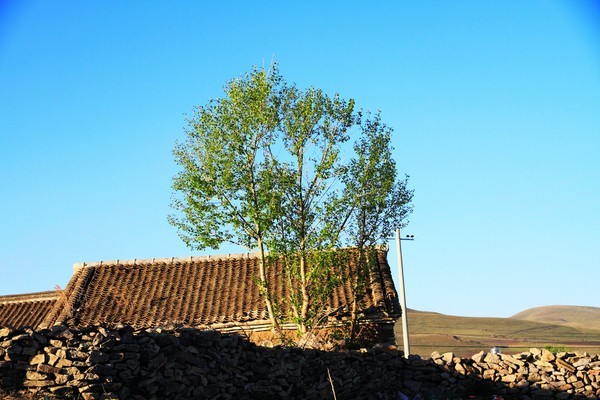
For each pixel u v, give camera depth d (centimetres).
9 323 2606
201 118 2194
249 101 2167
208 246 2159
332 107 2177
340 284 2233
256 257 2645
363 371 1819
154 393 1230
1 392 1123
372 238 2225
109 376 1174
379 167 2192
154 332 1313
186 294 2469
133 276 2600
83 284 2534
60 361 1159
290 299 2167
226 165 2150
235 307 2352
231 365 1452
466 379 1970
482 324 10650
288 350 1620
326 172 2139
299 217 2162
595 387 1950
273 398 1517
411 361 1967
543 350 2055
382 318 2214
